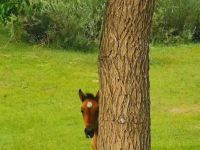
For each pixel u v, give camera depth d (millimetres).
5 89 29938
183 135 21422
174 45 44156
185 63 37375
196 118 24500
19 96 28594
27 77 32531
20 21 39281
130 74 9406
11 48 39531
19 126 23312
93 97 13531
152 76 33312
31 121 24125
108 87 9500
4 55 37281
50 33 41219
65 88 30297
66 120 24266
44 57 37500
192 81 31906
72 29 41469
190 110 26203
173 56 39406
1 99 27969
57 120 24250
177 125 23094
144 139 9555
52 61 36438
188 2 46062
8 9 12617
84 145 20031
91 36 42594
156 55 39500
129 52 9367
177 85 30938
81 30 41875
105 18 9523
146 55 9492
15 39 40906
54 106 26719
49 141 20672
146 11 9344
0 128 23000
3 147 19922
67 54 39125
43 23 41375
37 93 29219
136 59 9398
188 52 40906
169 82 31609
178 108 26578
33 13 40906
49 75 33156
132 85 9430
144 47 9438
